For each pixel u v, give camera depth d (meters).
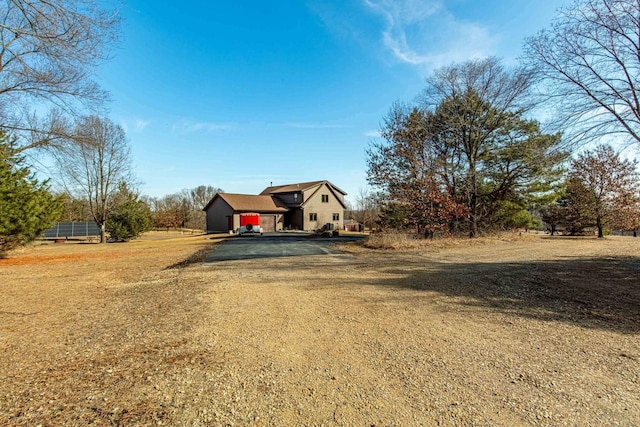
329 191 42.06
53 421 2.28
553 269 8.09
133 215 26.83
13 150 13.31
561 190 20.25
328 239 21.19
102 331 4.23
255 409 2.43
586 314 4.65
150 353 3.50
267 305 5.41
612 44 10.06
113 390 2.71
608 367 3.04
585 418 2.26
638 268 8.07
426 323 4.40
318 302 5.55
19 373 3.04
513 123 17.17
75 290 6.94
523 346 3.58
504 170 18.70
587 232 23.25
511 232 18.92
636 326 4.13
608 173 19.41
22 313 5.12
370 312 4.94
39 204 13.73
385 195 17.88
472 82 17.52
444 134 18.66
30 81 11.59
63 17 8.23
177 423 2.26
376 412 2.38
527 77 12.42
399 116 17.84
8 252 15.09
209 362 3.26
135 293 6.52
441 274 7.84
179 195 62.41
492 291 6.09
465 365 3.14
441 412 2.37
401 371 3.03
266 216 38.50
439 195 16.67
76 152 15.30
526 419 2.26
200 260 11.73
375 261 10.38
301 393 2.66
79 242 26.97
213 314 4.93
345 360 3.29
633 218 18.86
